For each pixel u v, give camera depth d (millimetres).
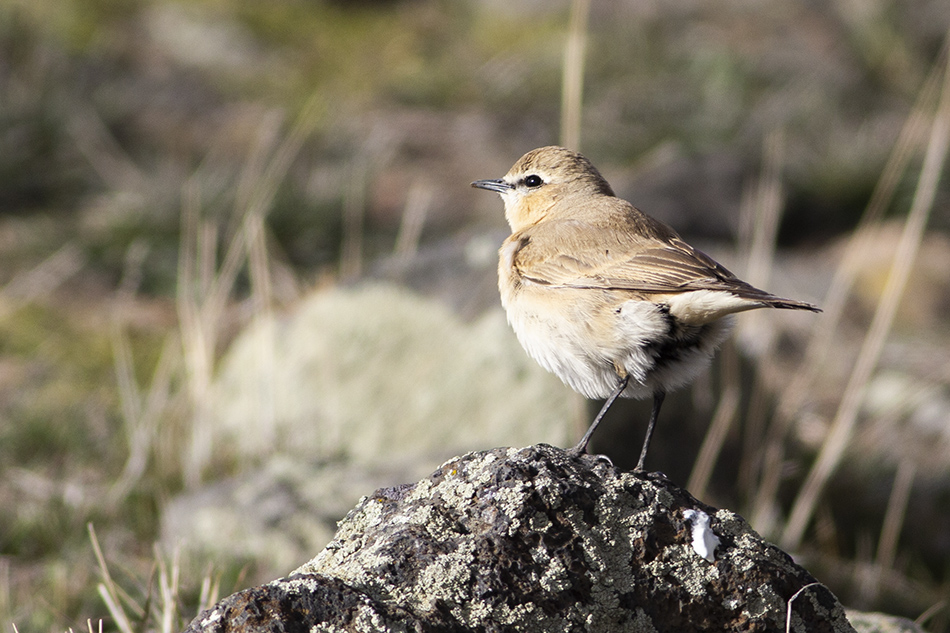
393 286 13453
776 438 12711
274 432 12422
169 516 10492
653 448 12156
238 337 15461
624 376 7004
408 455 11875
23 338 15688
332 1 33062
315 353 13070
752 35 28531
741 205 20297
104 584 8102
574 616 5207
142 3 29453
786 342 16516
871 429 14227
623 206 7887
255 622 4691
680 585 5430
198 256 17891
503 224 20000
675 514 5602
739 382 13094
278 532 10078
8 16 25188
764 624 5461
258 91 25859
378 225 20109
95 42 26141
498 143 24625
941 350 16672
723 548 5562
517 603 5129
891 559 12023
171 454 11930
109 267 18031
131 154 21391
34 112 21250
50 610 8703
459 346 12711
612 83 26094
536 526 5383
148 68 25891
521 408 12133
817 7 29719
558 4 31609
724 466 12859
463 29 31656
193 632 4699
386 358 12852
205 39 28047
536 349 7336
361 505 5688
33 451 12297
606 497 5562
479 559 5215
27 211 19891
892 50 26203
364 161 22125
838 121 23938
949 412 14945
